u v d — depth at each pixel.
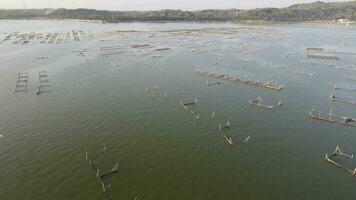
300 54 199.00
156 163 75.38
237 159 77.38
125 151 80.31
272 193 65.31
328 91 126.25
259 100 114.81
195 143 84.62
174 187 66.88
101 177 69.38
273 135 89.19
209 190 66.06
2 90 126.00
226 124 95.69
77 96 119.38
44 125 93.75
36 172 70.81
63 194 63.88
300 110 106.88
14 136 86.69
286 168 73.81
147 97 118.69
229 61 178.62
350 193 65.38
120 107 108.50
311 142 85.50
